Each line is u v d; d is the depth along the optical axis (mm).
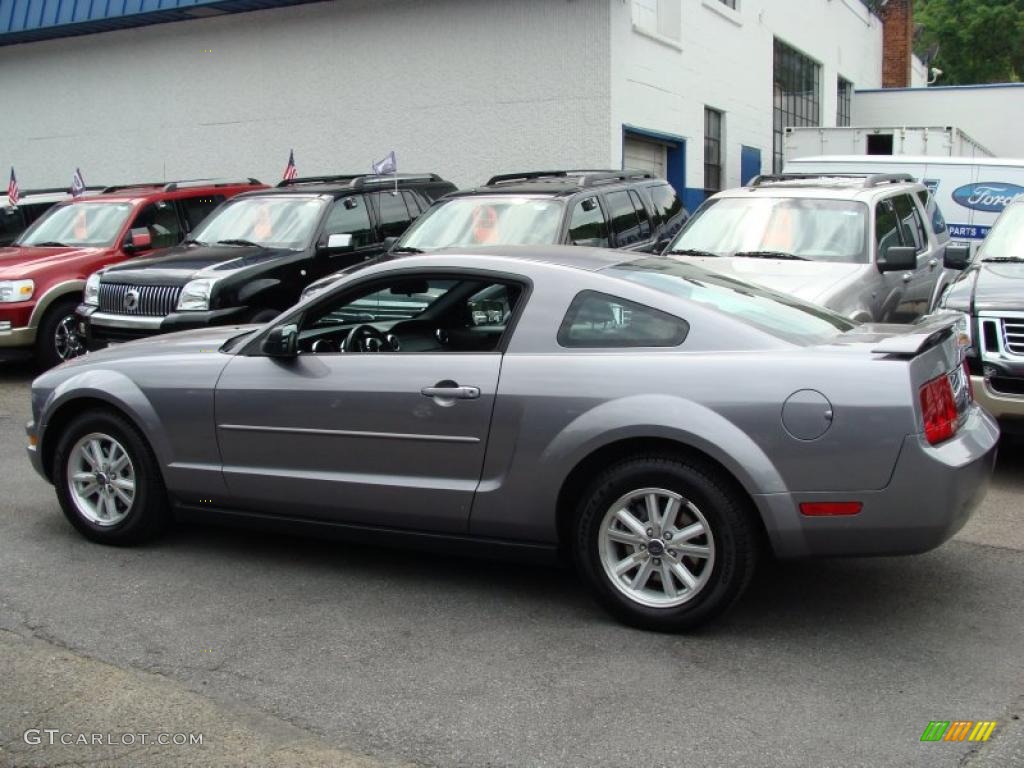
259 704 3957
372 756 3572
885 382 4203
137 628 4676
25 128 20125
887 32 32750
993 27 49344
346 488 5066
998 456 7723
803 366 4301
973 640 4465
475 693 4023
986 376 6777
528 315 4824
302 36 16703
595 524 4598
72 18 17953
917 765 3465
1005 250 8320
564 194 9711
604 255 5316
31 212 14961
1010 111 26234
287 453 5211
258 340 5395
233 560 5582
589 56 14391
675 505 4461
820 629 4594
